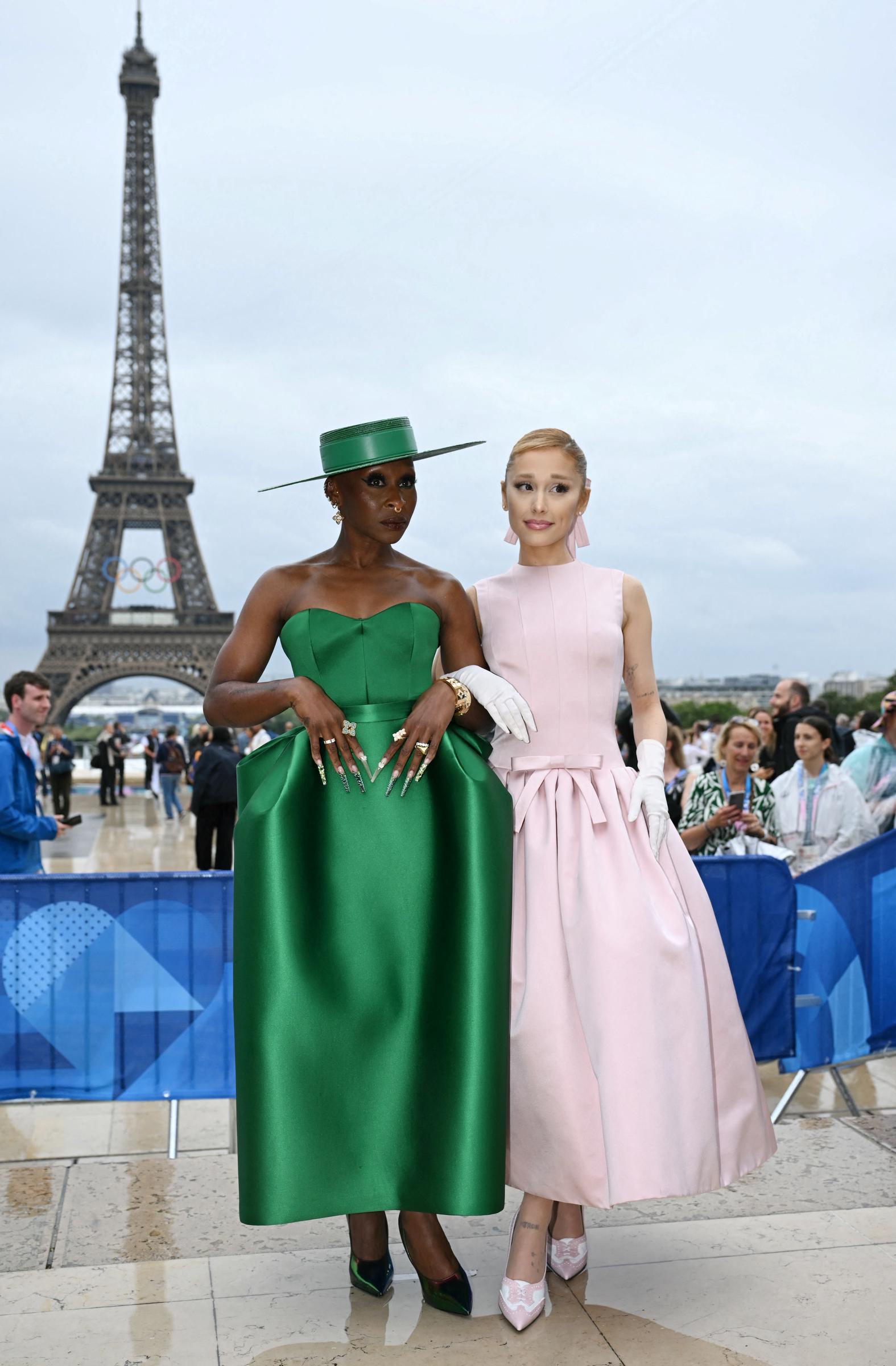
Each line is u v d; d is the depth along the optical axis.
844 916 4.85
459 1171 2.81
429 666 3.18
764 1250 3.47
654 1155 2.85
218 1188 4.11
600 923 2.99
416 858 3.00
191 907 4.39
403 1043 2.94
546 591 3.36
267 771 3.08
